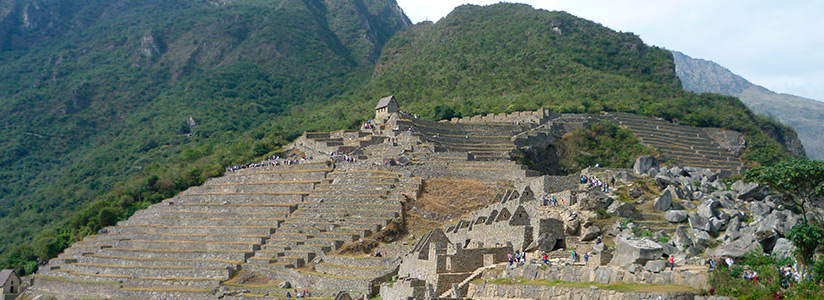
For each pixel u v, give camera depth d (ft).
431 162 504.02
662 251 238.48
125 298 432.66
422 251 311.47
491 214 318.65
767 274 217.56
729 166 653.71
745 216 299.17
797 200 316.81
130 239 518.37
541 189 349.41
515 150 590.14
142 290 430.61
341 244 417.28
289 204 488.85
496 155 566.77
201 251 457.68
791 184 299.99
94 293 456.45
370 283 343.05
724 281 213.66
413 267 315.78
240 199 524.93
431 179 472.85
